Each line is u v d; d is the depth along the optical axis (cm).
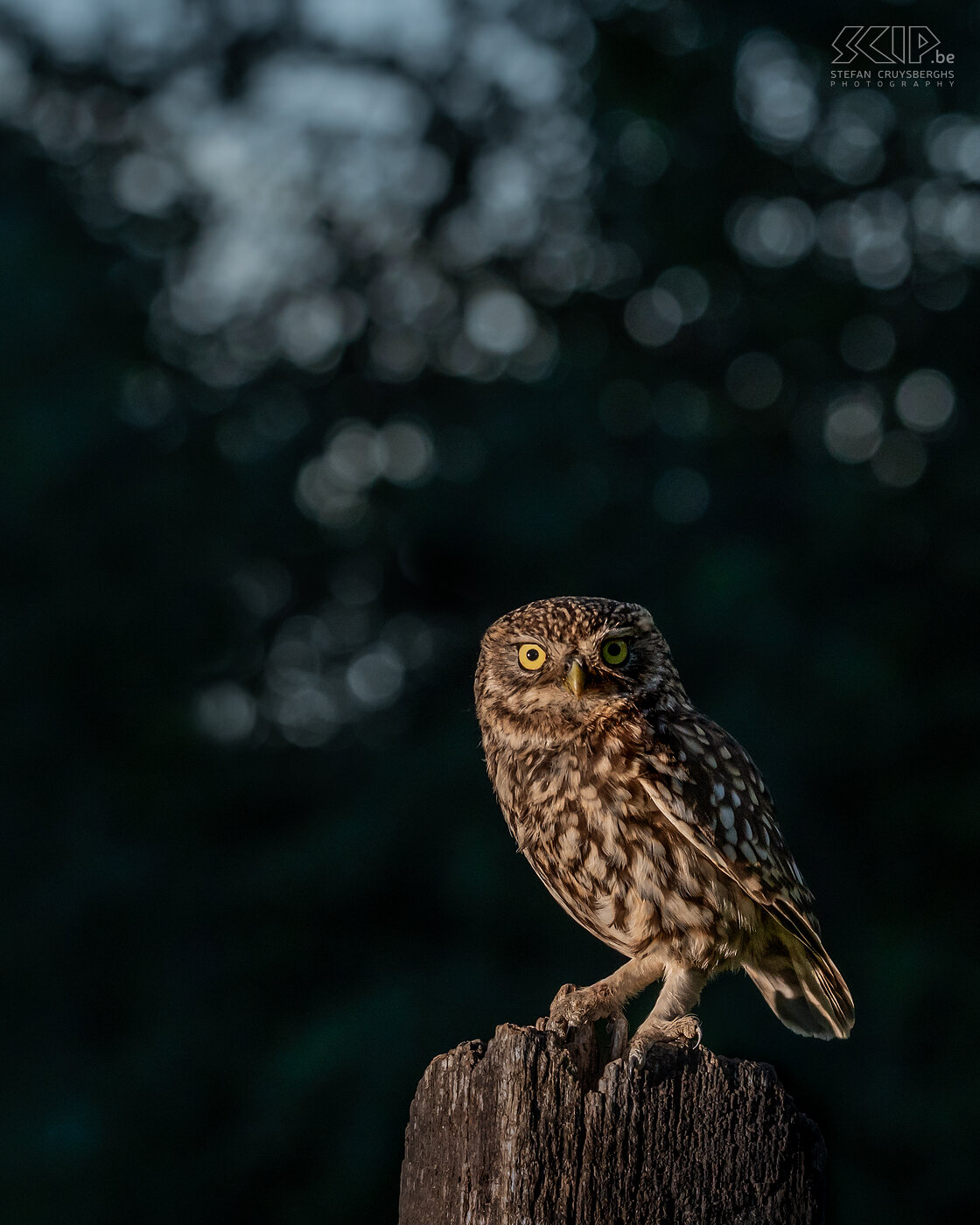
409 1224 422
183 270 1808
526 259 1742
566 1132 406
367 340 1805
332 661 1762
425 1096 428
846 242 1602
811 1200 408
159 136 1830
